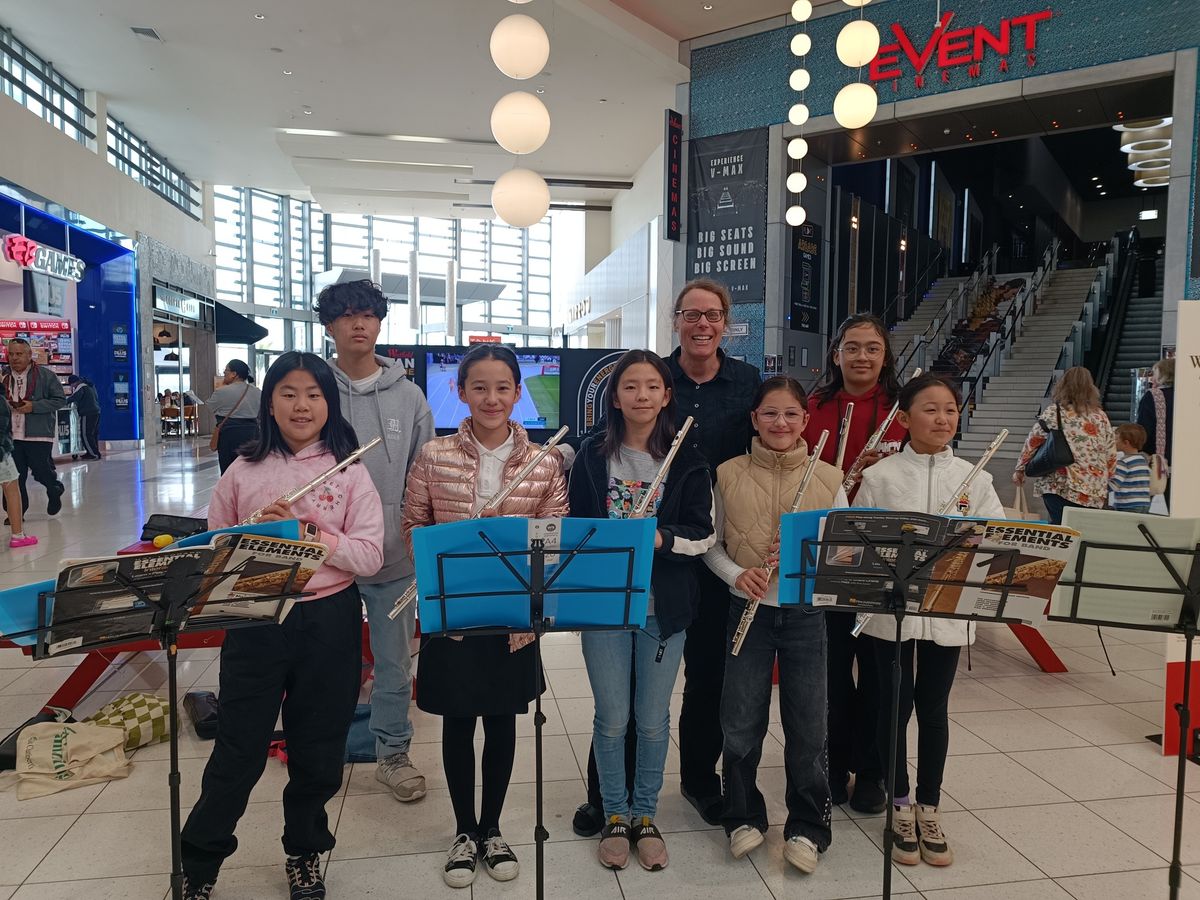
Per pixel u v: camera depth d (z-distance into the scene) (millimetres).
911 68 7906
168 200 15617
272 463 1958
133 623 1490
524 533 1625
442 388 3955
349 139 13086
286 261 21766
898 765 2166
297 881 1913
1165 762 2717
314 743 1893
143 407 13930
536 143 4324
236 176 16641
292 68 10375
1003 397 9734
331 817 2322
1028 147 16422
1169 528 1716
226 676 1823
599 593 1692
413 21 8852
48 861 2070
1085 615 1799
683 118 9562
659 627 2029
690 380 2432
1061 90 7125
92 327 13328
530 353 4105
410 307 18281
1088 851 2182
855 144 8984
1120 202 21906
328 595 1891
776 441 2146
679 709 3115
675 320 2424
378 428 2473
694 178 9492
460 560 1623
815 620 2094
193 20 9055
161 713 2750
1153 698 3289
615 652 2082
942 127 8312
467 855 2020
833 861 2121
